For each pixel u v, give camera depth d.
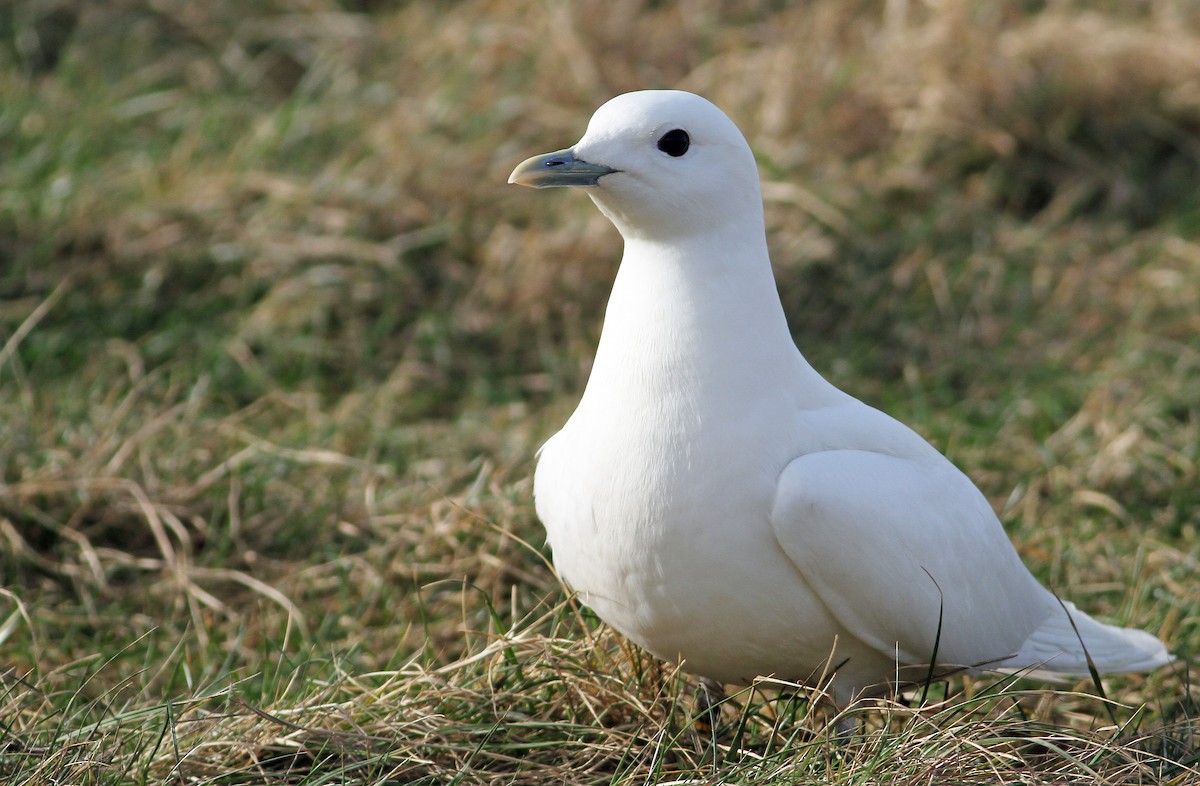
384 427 11.29
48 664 8.33
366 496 9.98
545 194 13.62
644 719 7.28
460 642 8.64
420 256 13.16
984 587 7.00
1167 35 15.70
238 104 15.23
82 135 13.98
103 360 11.66
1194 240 13.57
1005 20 15.91
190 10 16.56
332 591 9.25
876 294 12.96
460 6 16.84
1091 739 6.66
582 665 7.45
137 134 14.53
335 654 8.00
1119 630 7.61
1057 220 14.01
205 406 11.40
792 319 12.82
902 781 6.25
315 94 15.77
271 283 12.62
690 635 6.65
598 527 6.51
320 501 9.99
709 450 6.29
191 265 12.67
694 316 6.39
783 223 13.40
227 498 9.83
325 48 16.14
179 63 15.94
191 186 13.41
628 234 6.69
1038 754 6.79
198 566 9.41
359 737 6.86
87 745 6.76
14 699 7.32
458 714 7.25
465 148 14.09
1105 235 13.82
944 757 6.32
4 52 15.72
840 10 16.36
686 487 6.29
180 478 9.98
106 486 9.66
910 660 6.86
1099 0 16.61
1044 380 11.91
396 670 7.69
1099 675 7.52
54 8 16.28
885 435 6.84
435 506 9.59
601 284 12.81
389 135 14.26
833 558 6.33
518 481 9.91
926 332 12.63
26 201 12.90
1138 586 8.88
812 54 15.33
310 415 11.44
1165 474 10.53
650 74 15.43
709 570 6.37
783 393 6.50
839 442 6.65
